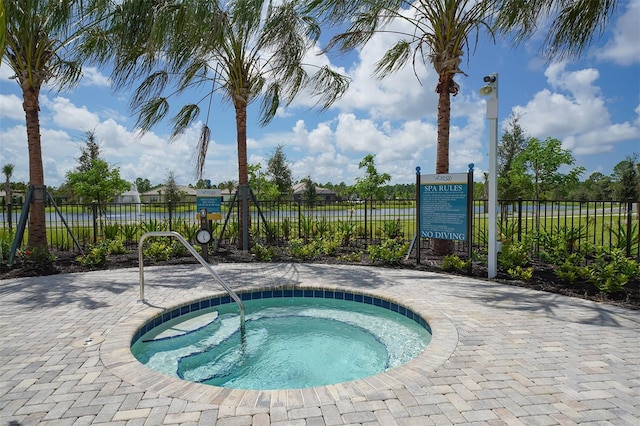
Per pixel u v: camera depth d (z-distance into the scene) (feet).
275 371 10.68
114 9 21.02
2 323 11.94
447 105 23.24
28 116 23.03
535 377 8.21
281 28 23.34
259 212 29.12
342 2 19.45
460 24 21.70
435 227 20.97
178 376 10.26
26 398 7.46
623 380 8.09
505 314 12.59
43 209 23.63
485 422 6.59
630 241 19.97
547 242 21.48
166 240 27.76
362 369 10.77
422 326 12.87
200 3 19.29
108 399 7.40
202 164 26.86
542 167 40.57
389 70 26.68
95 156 71.41
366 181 67.51
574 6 16.76
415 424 6.52
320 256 25.03
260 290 16.76
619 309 13.07
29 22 20.83
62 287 16.76
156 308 13.60
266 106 29.73
